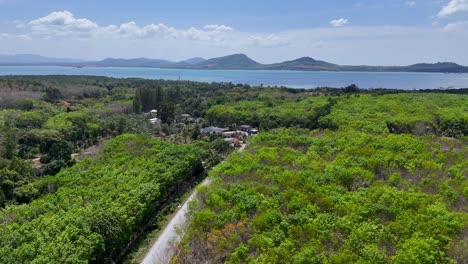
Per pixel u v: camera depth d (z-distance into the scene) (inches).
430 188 1624.0
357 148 2188.7
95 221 1649.9
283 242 1244.5
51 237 1562.5
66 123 4192.9
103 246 1584.6
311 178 1737.2
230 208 1541.6
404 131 3312.0
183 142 3831.2
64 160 3132.4
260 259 1178.6
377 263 1111.0
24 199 2303.2
